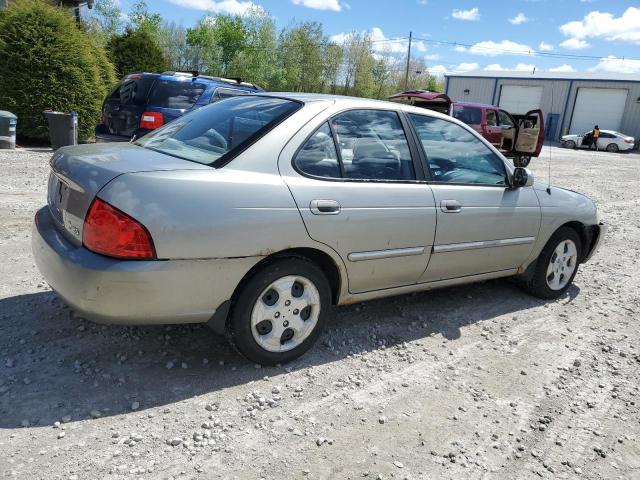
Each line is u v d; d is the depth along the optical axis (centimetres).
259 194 302
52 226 319
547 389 344
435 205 383
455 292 504
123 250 271
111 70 1524
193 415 282
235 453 257
